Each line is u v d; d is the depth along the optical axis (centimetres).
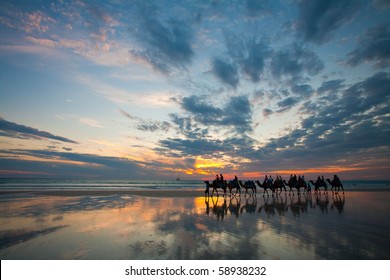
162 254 627
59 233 826
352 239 778
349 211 1445
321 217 1220
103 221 1036
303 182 2670
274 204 1831
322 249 674
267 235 827
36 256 608
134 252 639
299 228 945
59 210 1337
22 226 930
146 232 848
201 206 1627
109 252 639
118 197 2186
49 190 3175
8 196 2183
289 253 640
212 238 781
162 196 2408
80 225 952
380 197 2505
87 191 2988
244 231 886
